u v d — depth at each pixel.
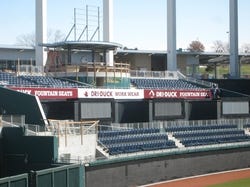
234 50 65.75
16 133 33.25
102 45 49.91
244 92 64.38
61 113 41.91
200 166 42.97
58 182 27.03
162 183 38.78
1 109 38.09
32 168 32.66
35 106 36.84
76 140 34.47
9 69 61.41
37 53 53.59
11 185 23.11
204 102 51.97
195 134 46.62
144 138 42.50
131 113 47.16
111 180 35.09
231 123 50.91
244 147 46.75
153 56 73.19
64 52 52.84
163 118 48.44
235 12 65.56
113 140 40.06
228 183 38.84
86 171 32.78
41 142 32.53
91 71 49.34
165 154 39.78
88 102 42.56
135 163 37.38
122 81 51.06
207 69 95.50
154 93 51.59
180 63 73.50
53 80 48.84
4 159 33.47
